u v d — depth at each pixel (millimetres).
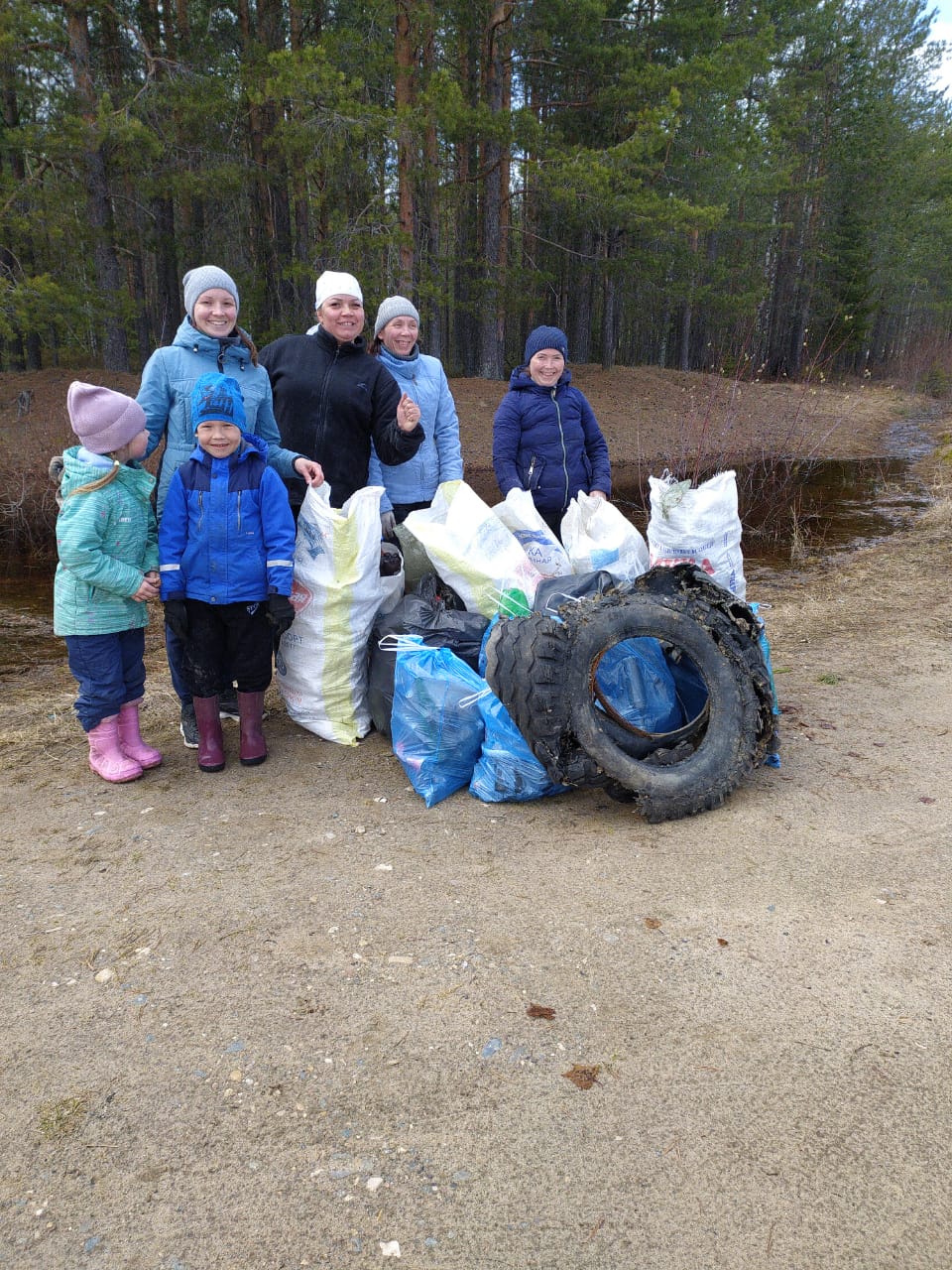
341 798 3418
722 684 3236
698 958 2359
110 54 18484
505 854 2951
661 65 16750
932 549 8109
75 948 2482
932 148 36656
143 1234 1631
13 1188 1733
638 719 3443
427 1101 1918
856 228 32406
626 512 10992
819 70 28891
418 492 4500
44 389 16312
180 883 2807
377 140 14805
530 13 16984
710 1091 1918
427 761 3359
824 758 3664
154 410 3566
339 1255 1581
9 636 6223
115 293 15977
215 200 19016
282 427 4055
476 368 26094
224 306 3602
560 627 3131
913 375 30797
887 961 2330
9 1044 2117
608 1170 1736
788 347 34000
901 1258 1547
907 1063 1981
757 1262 1545
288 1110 1905
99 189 16406
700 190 21125
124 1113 1907
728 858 2873
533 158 17812
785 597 6680
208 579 3434
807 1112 1856
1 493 10789
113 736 3598
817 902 2613
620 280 22797
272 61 13414
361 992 2266
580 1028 2119
